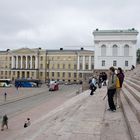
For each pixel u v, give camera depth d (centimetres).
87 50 13800
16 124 3069
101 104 1780
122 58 10375
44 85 12394
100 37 10431
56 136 949
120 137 914
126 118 1107
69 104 1930
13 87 10756
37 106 5038
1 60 14750
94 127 1072
